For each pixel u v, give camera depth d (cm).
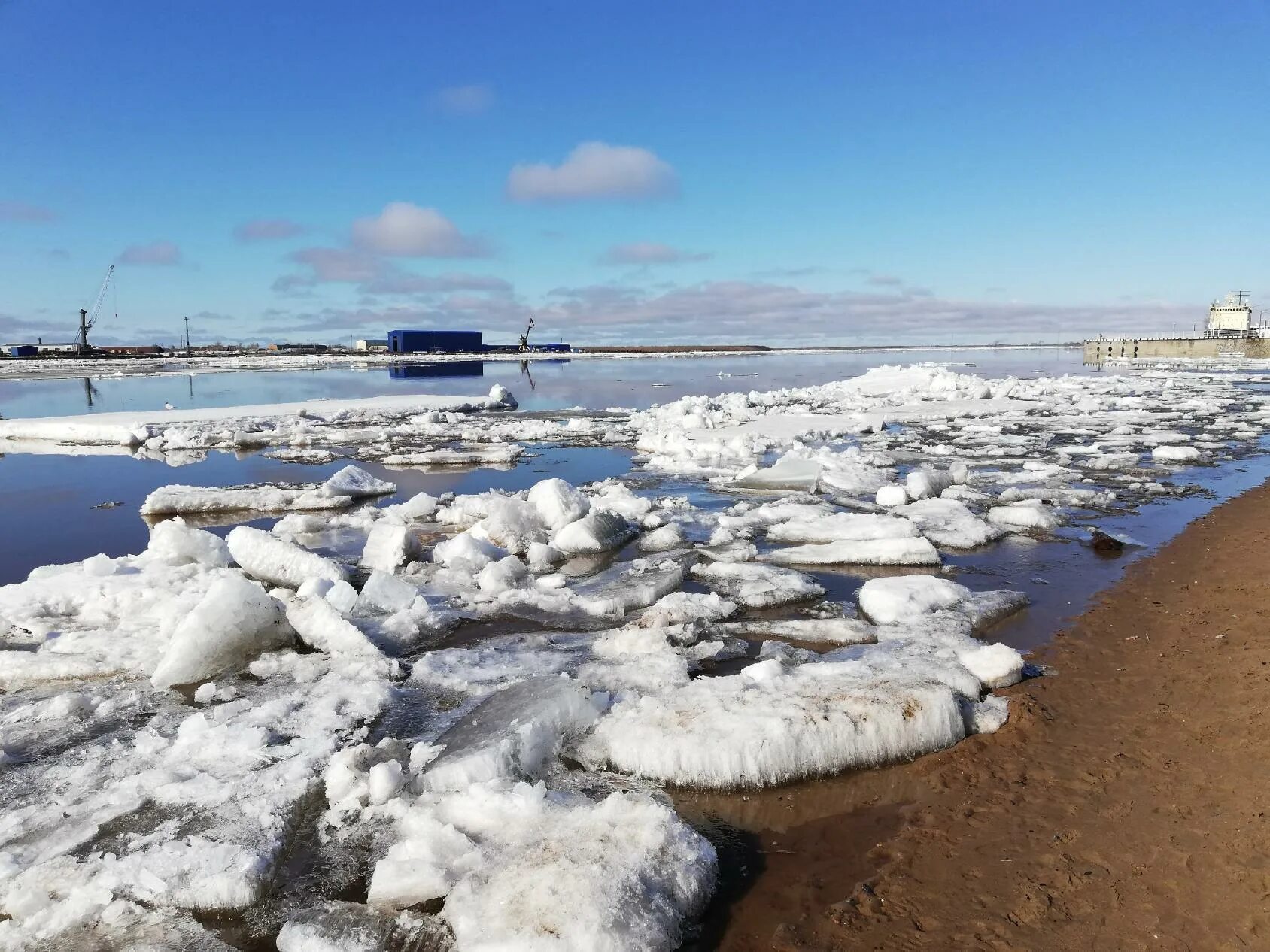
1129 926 267
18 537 952
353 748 404
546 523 902
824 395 2847
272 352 10731
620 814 325
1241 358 5284
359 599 632
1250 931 255
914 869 311
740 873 317
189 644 516
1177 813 325
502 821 332
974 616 590
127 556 778
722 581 715
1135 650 516
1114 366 5072
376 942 278
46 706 473
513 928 264
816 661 527
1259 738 365
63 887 313
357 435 1862
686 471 1352
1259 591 584
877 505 1024
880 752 395
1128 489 1104
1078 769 372
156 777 388
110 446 1806
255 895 309
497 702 441
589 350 15888
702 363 7525
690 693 439
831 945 273
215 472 1421
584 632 606
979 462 1385
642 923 268
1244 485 1109
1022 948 263
